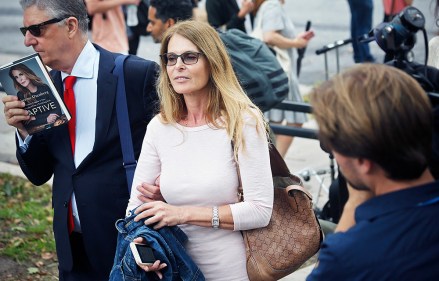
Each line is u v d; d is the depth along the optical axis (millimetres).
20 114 3146
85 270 3408
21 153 3334
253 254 2867
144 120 3287
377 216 1891
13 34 12266
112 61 3314
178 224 2830
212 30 2908
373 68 1915
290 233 2875
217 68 2867
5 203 6223
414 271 1823
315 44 11008
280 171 2977
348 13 12656
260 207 2816
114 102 3264
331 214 4461
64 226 3314
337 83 1911
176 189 2871
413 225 1854
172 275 2777
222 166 2840
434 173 2443
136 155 3279
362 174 1915
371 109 1841
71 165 3295
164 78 2943
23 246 5422
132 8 7797
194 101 2891
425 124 1862
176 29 2895
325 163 6891
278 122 6332
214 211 2818
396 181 1901
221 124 2850
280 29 6395
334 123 1881
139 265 2711
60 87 3338
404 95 1854
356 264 1858
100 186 3248
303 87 9242
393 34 2734
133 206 3016
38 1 3170
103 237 3273
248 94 4676
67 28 3211
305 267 4840
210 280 2900
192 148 2873
